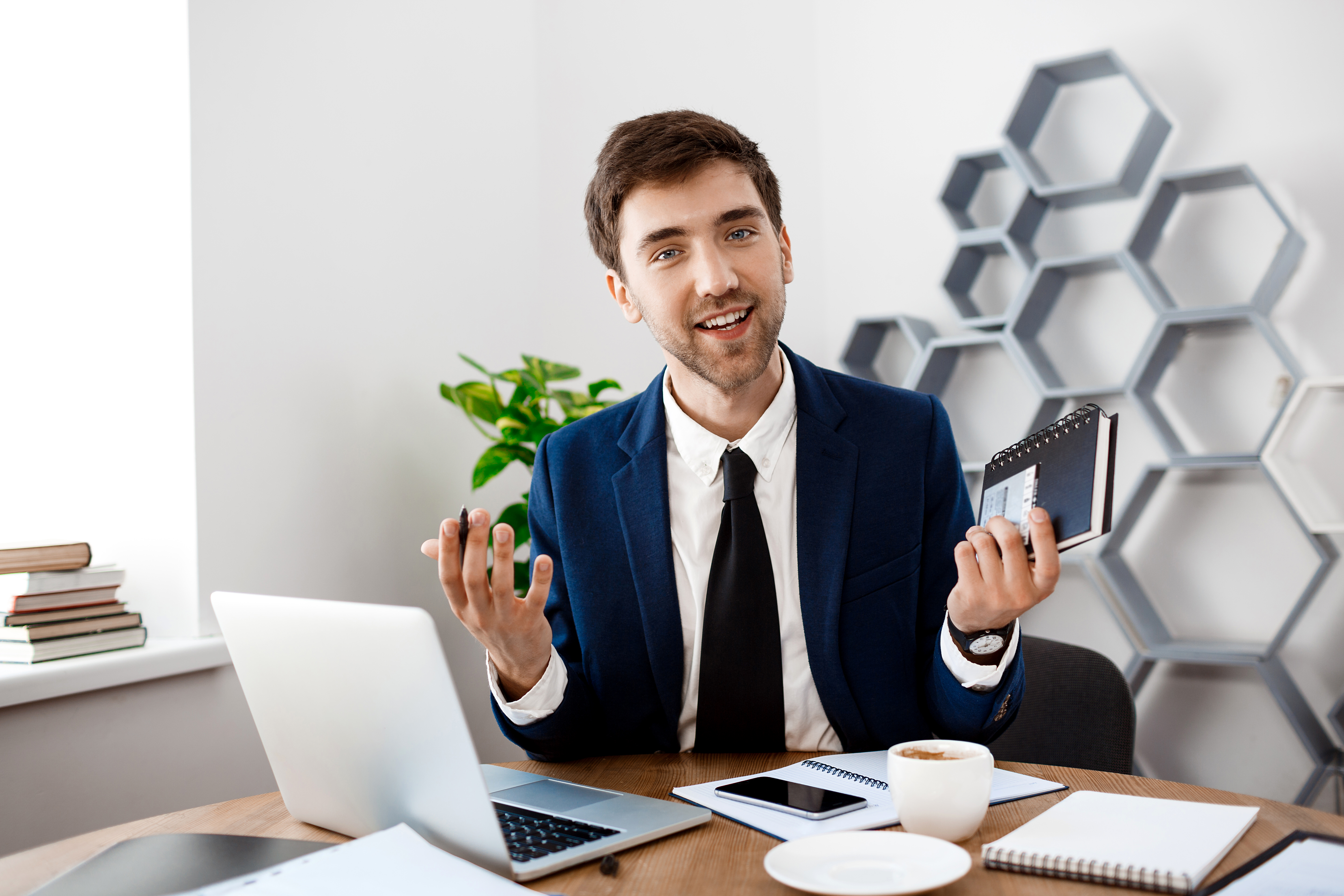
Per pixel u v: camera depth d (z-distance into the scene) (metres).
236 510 1.75
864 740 1.15
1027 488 0.86
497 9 2.50
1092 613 2.44
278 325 1.85
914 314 2.66
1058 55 2.48
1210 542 2.31
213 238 1.72
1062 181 2.49
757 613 1.15
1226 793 0.87
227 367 1.75
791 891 0.67
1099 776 0.95
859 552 1.18
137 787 1.56
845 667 1.16
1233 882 0.63
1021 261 2.35
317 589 1.91
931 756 0.80
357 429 2.03
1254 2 2.26
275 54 1.86
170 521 1.70
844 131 2.75
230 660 1.69
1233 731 2.27
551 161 2.66
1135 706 1.32
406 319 2.18
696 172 1.07
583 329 2.64
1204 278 2.31
